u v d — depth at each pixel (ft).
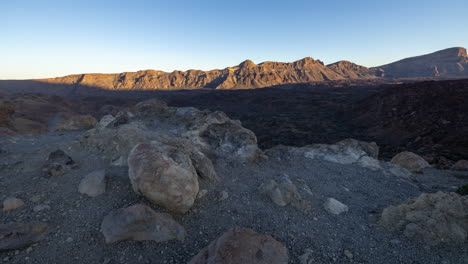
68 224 14.58
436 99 175.01
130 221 13.53
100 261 12.28
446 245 14.32
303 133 193.36
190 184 17.10
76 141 27.89
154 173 15.98
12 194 16.99
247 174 25.40
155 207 16.34
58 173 19.93
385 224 16.97
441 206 16.22
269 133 200.03
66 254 12.52
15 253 12.27
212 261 10.51
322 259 13.41
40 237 13.26
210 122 32.40
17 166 21.27
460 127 134.21
